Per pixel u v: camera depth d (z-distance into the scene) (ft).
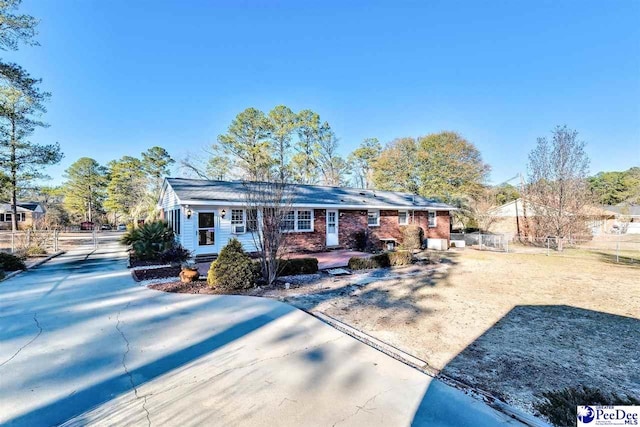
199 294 22.70
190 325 16.28
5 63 44.73
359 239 52.80
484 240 68.54
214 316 17.76
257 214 27.27
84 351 12.99
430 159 97.66
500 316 18.31
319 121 111.65
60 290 23.79
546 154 61.41
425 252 51.70
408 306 20.24
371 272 32.04
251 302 20.71
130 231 49.21
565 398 9.70
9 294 22.56
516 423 8.41
